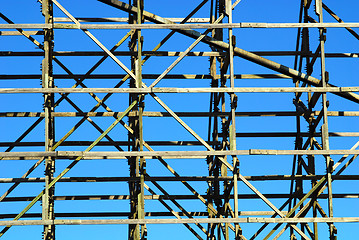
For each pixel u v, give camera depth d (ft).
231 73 65.46
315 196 66.23
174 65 64.90
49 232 61.93
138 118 67.87
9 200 71.67
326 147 65.10
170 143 75.61
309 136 73.41
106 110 72.43
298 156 76.07
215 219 62.69
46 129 63.10
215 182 73.61
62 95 72.43
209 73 74.43
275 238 67.46
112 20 77.61
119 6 67.05
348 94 67.87
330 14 74.74
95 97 72.54
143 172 64.49
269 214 73.97
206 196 72.18
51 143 65.98
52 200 65.16
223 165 71.61
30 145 73.97
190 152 63.57
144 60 70.59
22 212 62.03
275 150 64.03
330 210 64.34
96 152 63.00
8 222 61.21
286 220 63.72
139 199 63.82
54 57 73.00
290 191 77.36
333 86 68.90
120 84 72.84
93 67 74.33
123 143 74.38
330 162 64.90
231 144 64.28
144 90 64.03
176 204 72.54
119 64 64.75
